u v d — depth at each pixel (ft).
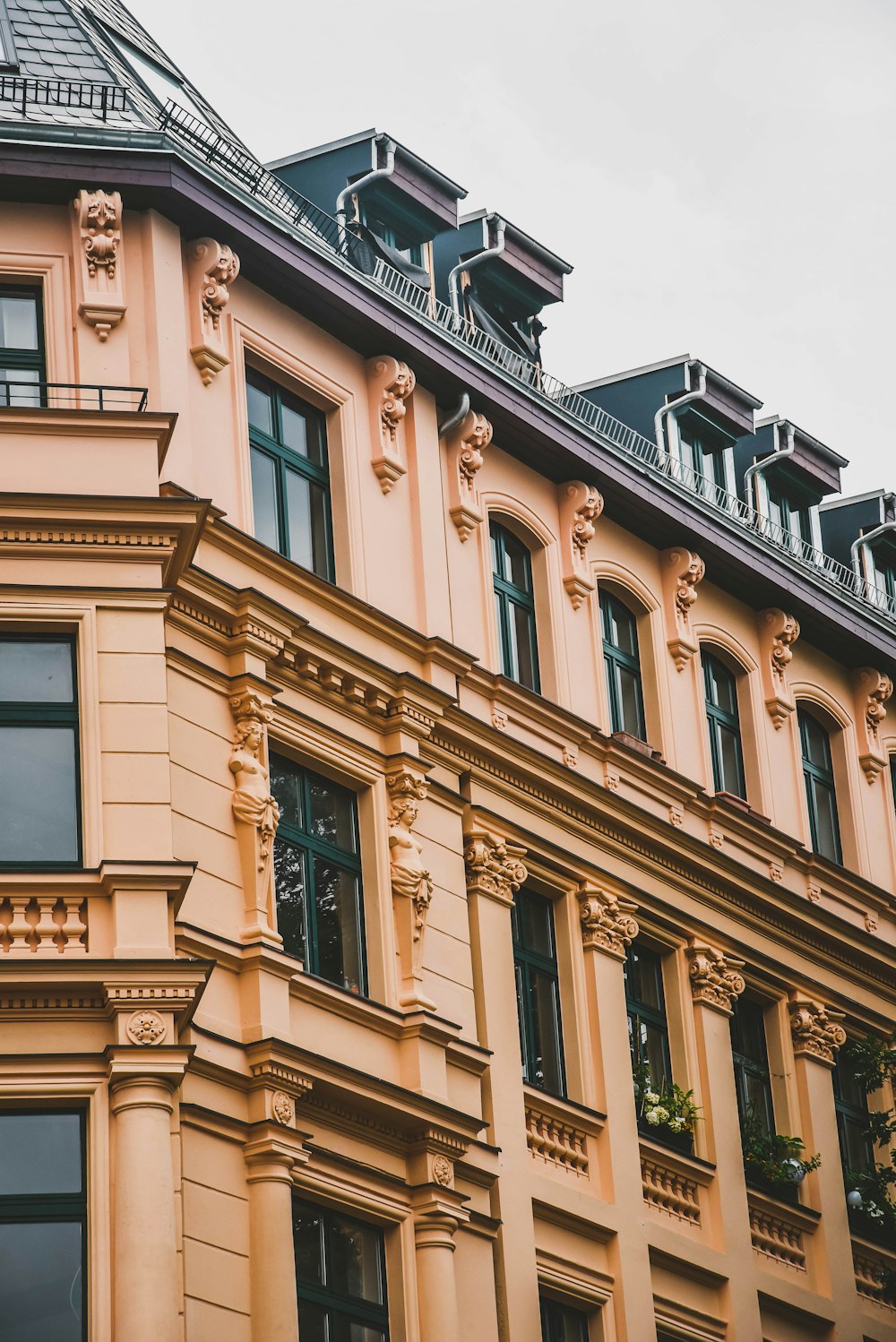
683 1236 105.50
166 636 89.86
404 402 104.27
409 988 94.68
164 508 87.15
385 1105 90.12
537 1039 103.40
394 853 96.53
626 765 110.52
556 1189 99.25
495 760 103.35
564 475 112.57
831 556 139.44
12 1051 79.56
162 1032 80.12
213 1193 83.35
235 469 95.45
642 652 116.37
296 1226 87.25
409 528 103.40
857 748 130.21
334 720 96.53
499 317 117.39
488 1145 95.66
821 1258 113.70
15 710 84.74
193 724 89.81
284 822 93.71
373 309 102.12
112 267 92.89
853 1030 123.44
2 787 83.76
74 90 99.30
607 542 115.03
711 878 114.21
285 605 95.45
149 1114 79.05
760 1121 115.65
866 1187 118.42
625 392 124.67
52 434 87.86
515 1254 95.66
